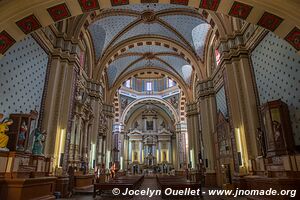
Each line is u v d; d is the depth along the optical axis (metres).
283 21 6.03
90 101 14.78
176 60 19.64
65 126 9.39
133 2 6.68
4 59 6.45
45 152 8.37
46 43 8.98
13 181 5.09
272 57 7.90
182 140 25.75
